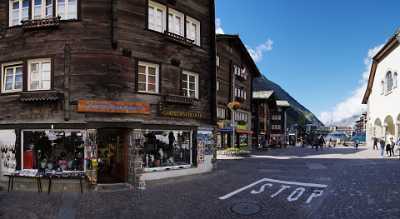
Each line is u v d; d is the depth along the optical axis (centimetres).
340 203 1220
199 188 1534
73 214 1127
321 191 1441
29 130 1612
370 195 1331
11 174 1568
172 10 1927
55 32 1627
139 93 1709
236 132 4475
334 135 9175
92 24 1625
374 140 4928
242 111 4903
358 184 1575
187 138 1959
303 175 1911
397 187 1477
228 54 4412
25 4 1705
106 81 1616
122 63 1659
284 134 9006
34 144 1609
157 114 1780
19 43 1673
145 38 1756
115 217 1089
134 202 1280
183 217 1084
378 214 1066
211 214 1115
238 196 1366
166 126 1798
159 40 1820
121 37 1667
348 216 1056
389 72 4409
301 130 11550
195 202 1271
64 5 1650
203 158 2044
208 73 2158
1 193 1461
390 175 1831
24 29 1647
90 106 1575
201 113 2067
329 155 3741
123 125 1617
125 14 1691
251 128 5619
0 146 1659
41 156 1599
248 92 5206
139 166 1639
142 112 1695
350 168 2241
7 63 1698
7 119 1673
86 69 1606
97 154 1655
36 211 1165
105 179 1688
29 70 1647
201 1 2139
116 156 1755
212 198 1334
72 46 1612
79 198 1352
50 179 1505
